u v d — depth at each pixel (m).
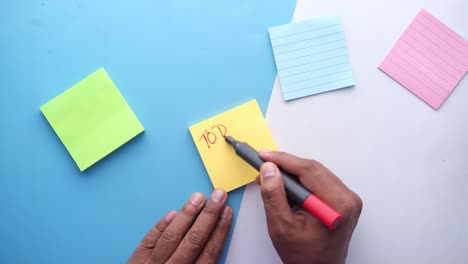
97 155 0.61
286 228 0.50
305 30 0.61
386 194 0.61
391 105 0.61
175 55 0.61
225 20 0.61
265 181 0.51
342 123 0.61
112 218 0.62
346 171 0.61
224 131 0.60
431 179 0.61
